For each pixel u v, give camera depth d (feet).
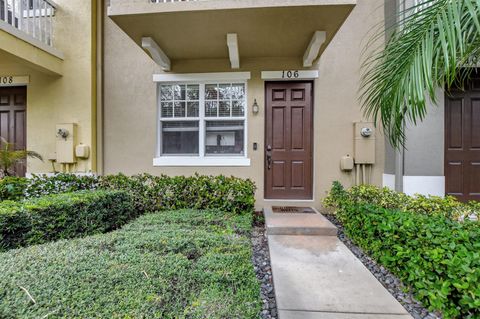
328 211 15.55
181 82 16.84
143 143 16.85
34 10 15.16
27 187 12.61
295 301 6.61
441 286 6.14
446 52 5.92
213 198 13.66
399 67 7.29
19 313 4.75
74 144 16.51
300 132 16.38
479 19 6.03
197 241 8.56
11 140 17.61
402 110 7.87
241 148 16.69
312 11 11.08
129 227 10.24
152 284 5.81
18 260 6.71
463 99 14.94
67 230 9.78
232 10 11.04
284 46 14.35
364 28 15.53
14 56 13.76
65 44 16.80
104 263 6.68
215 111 16.78
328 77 15.81
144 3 11.29
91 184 14.10
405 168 14.02
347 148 15.75
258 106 16.16
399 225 7.93
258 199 16.15
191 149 17.02
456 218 9.93
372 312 6.23
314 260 8.95
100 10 16.94
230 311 5.12
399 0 13.33
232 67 15.89
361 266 8.52
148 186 14.11
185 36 13.28
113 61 16.99
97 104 16.94
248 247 8.45
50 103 16.85
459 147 14.92
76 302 5.08
